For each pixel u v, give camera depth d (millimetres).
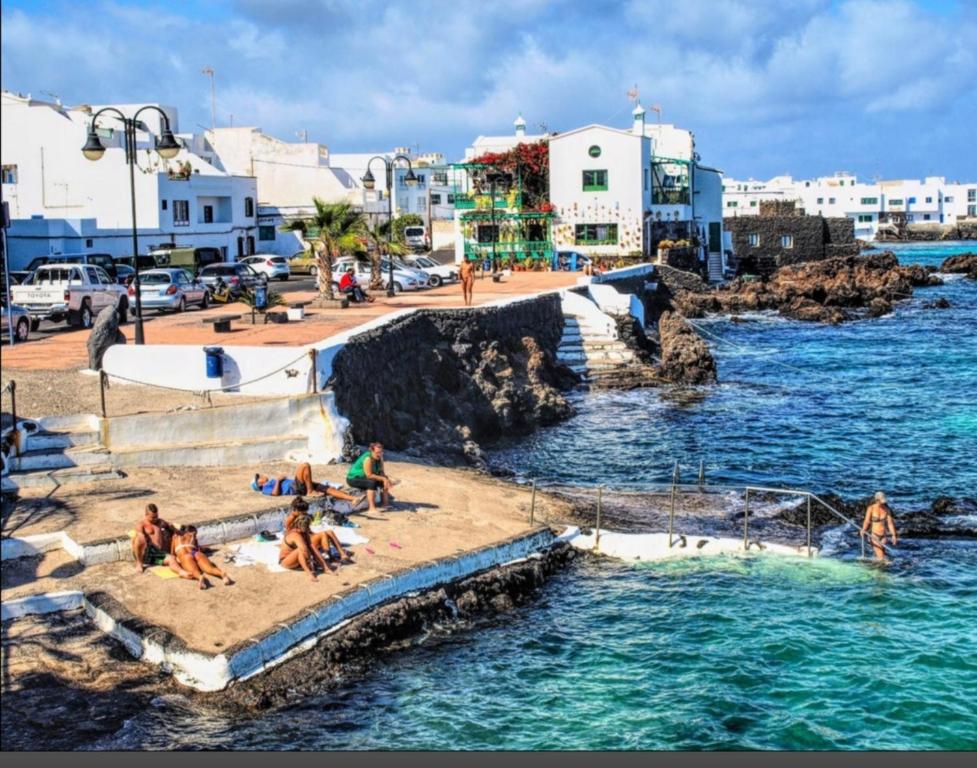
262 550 19859
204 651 16062
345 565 19578
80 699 15578
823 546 24031
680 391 45312
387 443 30625
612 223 79375
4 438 22438
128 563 18969
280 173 98500
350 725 15711
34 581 18109
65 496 21625
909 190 198375
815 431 37375
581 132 78938
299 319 40188
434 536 21719
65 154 69562
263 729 15422
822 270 100750
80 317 39656
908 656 18484
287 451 25594
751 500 28047
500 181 77562
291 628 17000
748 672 17812
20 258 61406
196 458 24297
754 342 64125
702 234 96375
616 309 54125
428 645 18578
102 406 23828
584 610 20328
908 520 25672
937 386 47156
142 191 69938
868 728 16188
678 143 93688
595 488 29516
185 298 45812
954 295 94812
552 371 45156
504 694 16938
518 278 65062
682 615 20109
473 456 32688
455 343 38875
